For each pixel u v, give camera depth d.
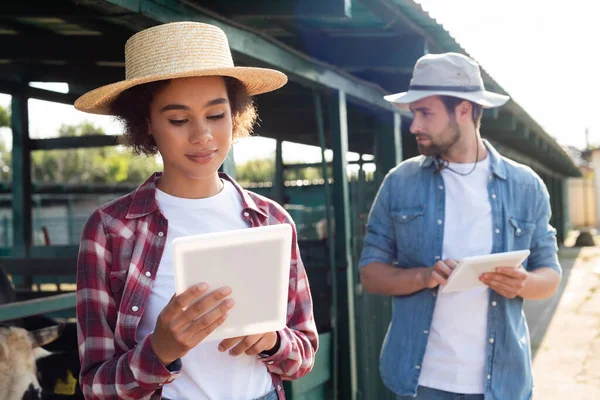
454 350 2.55
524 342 2.66
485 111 6.62
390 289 2.67
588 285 12.34
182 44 1.61
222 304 1.42
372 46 4.12
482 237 2.64
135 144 1.77
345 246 4.15
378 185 5.43
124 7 2.34
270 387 1.72
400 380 2.62
